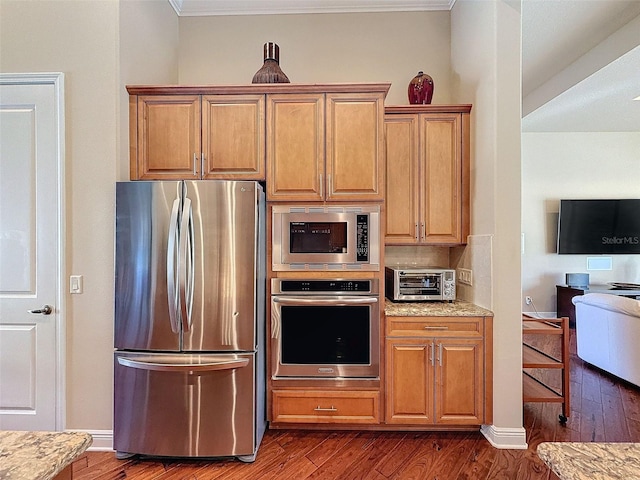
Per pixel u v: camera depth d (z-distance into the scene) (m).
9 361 2.08
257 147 2.19
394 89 2.84
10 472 0.68
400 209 2.46
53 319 2.07
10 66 2.10
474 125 2.37
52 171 2.08
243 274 1.95
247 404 1.94
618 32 2.86
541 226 5.20
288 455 1.99
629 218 5.06
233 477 1.82
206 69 2.89
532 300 5.22
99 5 2.09
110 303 2.08
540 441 2.12
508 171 2.09
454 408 2.13
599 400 2.67
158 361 1.91
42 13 2.10
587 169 5.18
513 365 2.08
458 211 2.44
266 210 2.19
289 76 2.86
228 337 1.94
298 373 2.16
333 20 2.86
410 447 2.06
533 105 4.14
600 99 3.81
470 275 2.40
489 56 2.16
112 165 2.09
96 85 2.09
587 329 3.41
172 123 2.20
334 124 2.18
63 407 2.07
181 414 1.93
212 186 1.93
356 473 1.84
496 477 1.81
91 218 2.08
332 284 2.16
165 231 1.93
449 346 2.12
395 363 2.15
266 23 2.88
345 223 2.16
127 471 1.88
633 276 5.16
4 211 2.08
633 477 0.64
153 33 2.49
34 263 2.08
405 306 2.30
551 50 3.17
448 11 2.82
